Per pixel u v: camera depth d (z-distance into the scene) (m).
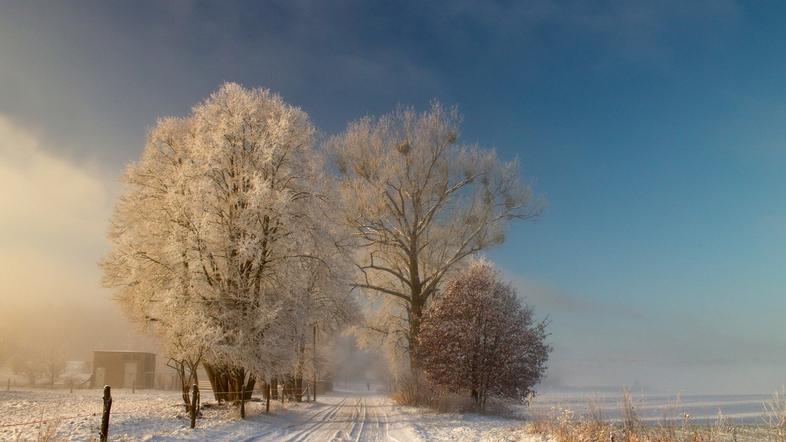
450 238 36.56
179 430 16.69
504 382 26.11
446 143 35.75
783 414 10.19
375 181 35.19
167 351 22.92
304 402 39.56
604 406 15.90
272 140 24.91
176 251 23.41
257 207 23.45
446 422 22.69
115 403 27.83
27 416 19.69
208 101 26.42
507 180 35.72
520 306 27.73
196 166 24.55
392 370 42.03
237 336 22.53
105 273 25.70
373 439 17.45
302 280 25.20
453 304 27.86
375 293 40.31
